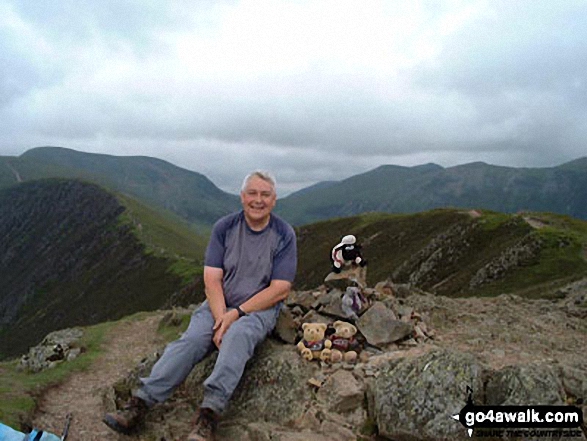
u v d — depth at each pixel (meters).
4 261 63.09
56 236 61.50
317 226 37.97
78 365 3.97
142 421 2.37
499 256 16.66
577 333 3.41
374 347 2.71
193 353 2.31
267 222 2.54
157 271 39.34
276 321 2.72
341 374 2.41
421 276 21.00
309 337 2.59
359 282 3.11
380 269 24.86
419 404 2.10
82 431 2.43
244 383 2.48
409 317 3.12
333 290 3.07
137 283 39.06
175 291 33.78
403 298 4.29
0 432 2.00
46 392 3.10
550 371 2.18
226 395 2.16
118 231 52.88
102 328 5.66
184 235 56.84
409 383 2.17
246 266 2.50
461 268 19.50
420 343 2.89
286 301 3.31
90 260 50.44
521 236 18.53
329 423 2.20
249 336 2.29
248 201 2.44
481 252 19.67
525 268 14.81
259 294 2.44
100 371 3.84
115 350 4.64
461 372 2.15
